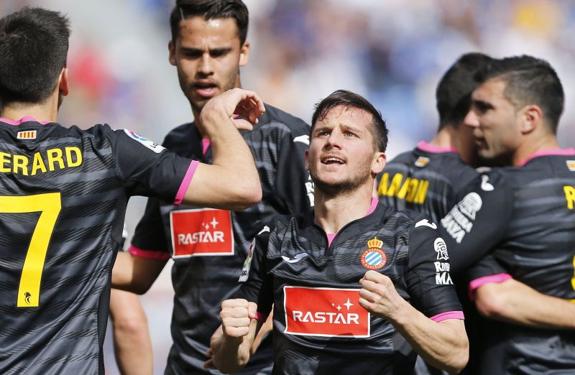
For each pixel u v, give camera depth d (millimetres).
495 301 14688
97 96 42625
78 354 10930
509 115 15656
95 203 11109
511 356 14961
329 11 45125
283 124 14734
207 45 14672
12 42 11406
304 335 11656
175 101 43438
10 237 10875
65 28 11852
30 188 10969
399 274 11609
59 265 10961
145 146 11320
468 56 16969
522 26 46281
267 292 12289
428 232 11828
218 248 14711
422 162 16141
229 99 11562
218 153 11383
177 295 15312
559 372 14797
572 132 45688
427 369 14969
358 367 11531
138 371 17141
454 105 16531
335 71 45000
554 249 14875
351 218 12000
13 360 10727
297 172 14414
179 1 14898
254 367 14453
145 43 43562
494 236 14773
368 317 11516
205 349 14977
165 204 15125
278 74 44812
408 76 45375
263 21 44875
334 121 12016
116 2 43562
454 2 45781
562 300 14766
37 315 10867
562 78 46344
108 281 11242
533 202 14930
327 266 11703
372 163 12156
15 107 11477
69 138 11273
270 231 12250
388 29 45375
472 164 16656
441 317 11461
